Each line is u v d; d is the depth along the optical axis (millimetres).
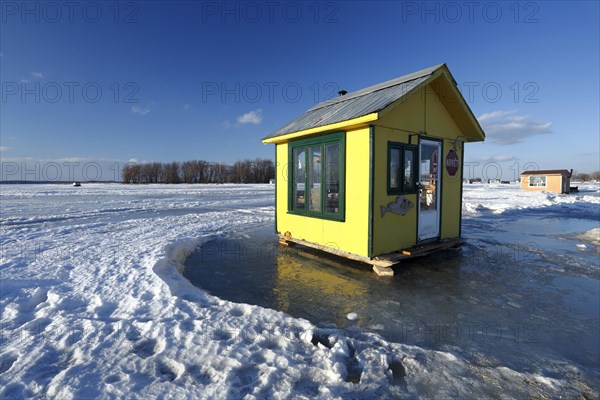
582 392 2557
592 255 6984
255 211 15805
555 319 3916
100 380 2598
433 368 2869
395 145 6105
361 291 4879
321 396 2447
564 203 20141
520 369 2881
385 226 6012
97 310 3959
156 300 4242
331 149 6660
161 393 2449
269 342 3271
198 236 8828
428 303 4410
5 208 16375
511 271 5844
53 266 5785
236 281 5375
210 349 3061
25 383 2561
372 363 2900
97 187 46500
